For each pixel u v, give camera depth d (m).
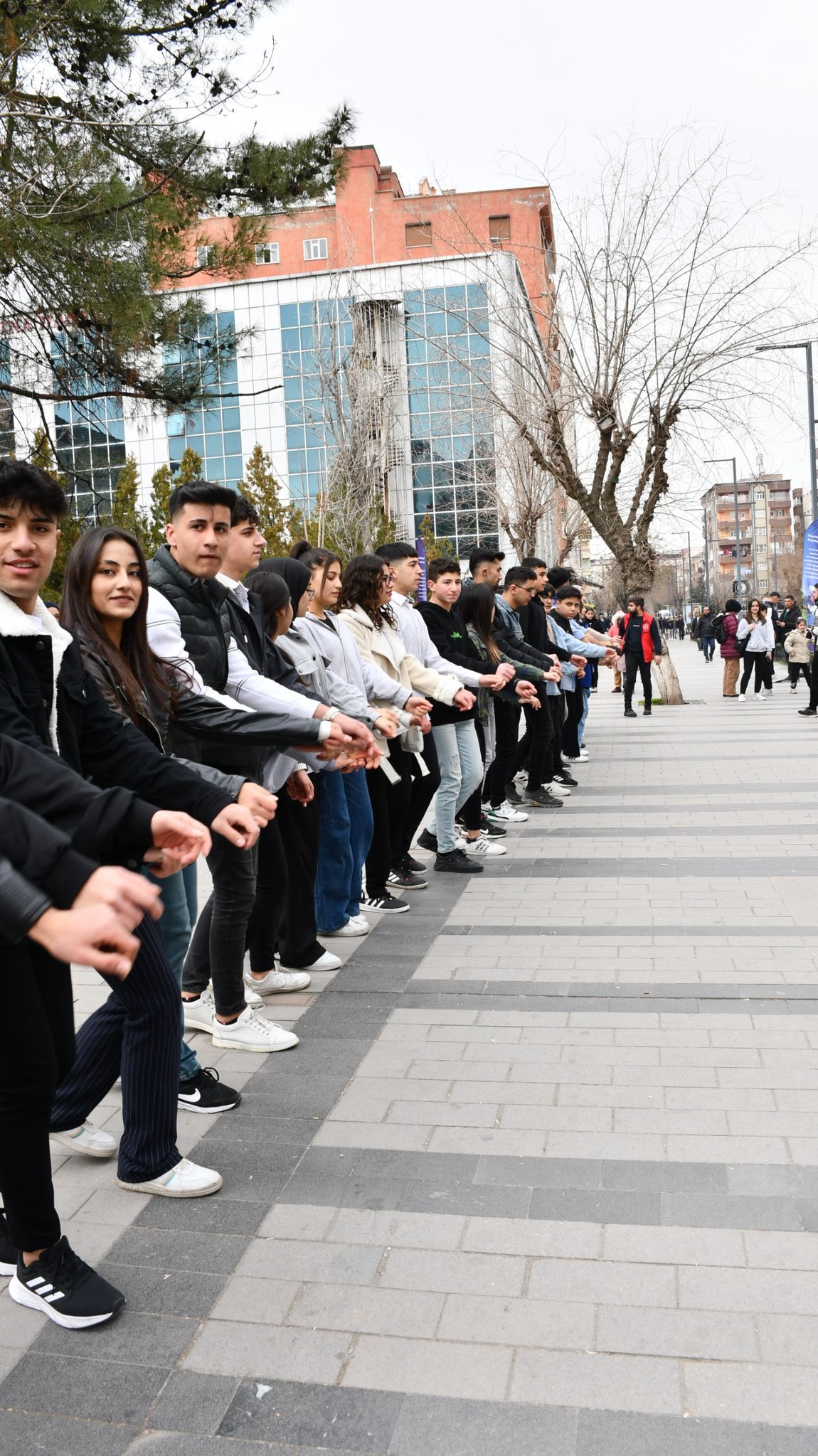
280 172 9.16
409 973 5.11
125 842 2.32
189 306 9.42
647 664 18.11
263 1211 3.10
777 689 24.11
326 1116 3.66
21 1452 2.23
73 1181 3.32
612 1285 2.70
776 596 29.58
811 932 5.50
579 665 9.81
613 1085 3.81
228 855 4.05
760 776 10.81
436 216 45.88
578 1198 3.10
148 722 3.31
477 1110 3.66
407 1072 3.99
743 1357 2.43
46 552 2.63
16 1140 2.55
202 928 4.43
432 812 9.62
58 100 8.23
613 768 11.86
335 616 5.82
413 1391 2.36
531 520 25.75
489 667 7.27
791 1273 2.72
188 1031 4.52
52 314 8.70
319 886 5.66
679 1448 2.17
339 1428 2.26
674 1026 4.33
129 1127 3.19
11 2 7.42
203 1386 2.40
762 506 151.38
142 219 8.33
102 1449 2.23
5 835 1.85
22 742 2.36
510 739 8.78
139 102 8.78
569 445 19.84
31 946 2.57
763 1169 3.21
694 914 5.92
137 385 9.52
